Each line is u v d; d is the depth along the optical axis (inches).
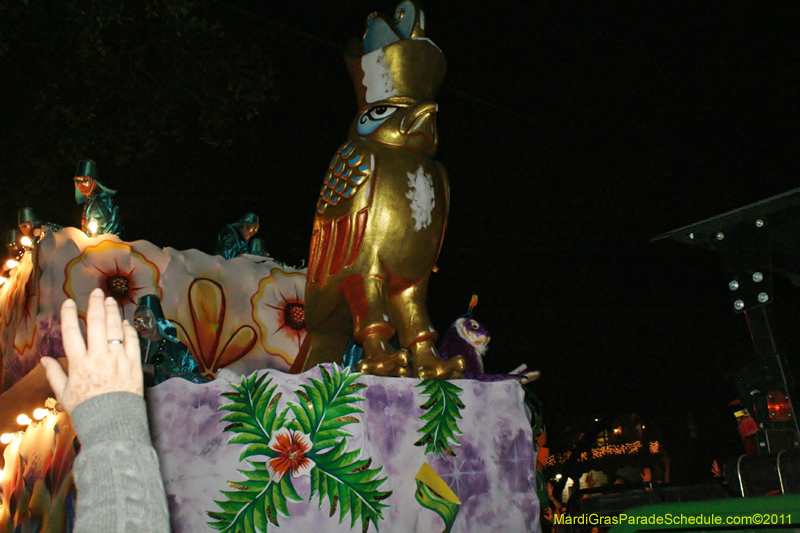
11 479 156.2
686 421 374.3
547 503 128.4
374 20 140.0
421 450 107.4
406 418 108.3
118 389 46.5
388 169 124.8
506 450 114.3
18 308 140.6
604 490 170.2
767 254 107.0
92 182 161.9
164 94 339.3
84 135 325.4
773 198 105.4
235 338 163.2
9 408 141.6
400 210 123.0
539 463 132.4
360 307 121.5
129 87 334.0
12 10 291.9
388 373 114.7
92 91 327.6
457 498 105.5
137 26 329.4
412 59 134.3
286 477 97.5
